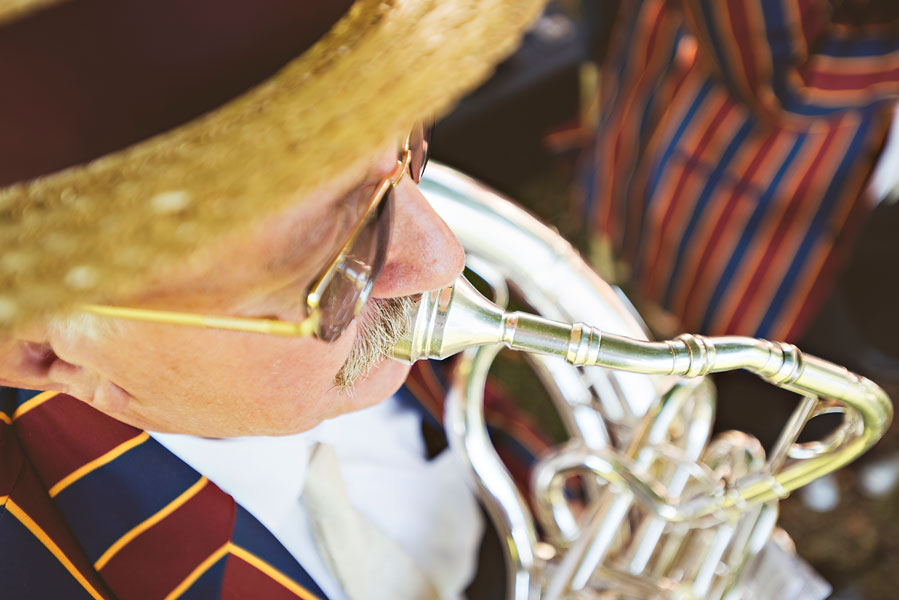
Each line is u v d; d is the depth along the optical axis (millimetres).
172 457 722
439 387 910
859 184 1229
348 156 518
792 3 1074
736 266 1289
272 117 516
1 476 674
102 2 490
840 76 1126
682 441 748
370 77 527
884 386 1603
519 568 793
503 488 803
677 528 766
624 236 1458
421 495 866
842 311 1348
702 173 1283
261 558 742
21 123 499
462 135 1866
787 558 775
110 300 543
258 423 648
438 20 543
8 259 509
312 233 567
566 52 1913
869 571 1529
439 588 866
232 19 506
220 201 510
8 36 487
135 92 501
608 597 749
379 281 618
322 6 520
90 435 708
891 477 1582
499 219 737
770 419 1378
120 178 507
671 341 624
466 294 624
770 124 1199
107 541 704
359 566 784
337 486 776
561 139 1796
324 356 623
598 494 815
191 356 595
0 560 664
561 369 797
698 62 1269
